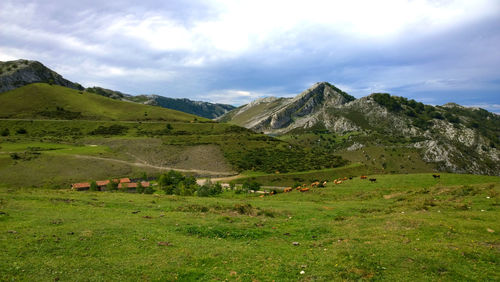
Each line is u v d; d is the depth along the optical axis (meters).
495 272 14.79
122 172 134.62
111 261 15.79
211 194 79.50
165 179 107.56
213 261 16.77
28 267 14.30
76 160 135.75
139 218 25.59
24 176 109.62
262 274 15.12
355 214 32.38
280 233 23.66
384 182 65.62
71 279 13.45
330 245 20.05
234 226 24.67
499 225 22.08
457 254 17.05
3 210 24.45
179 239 20.41
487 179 61.00
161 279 14.15
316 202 44.19
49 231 19.77
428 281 14.05
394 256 16.98
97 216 25.39
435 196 40.38
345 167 174.12
